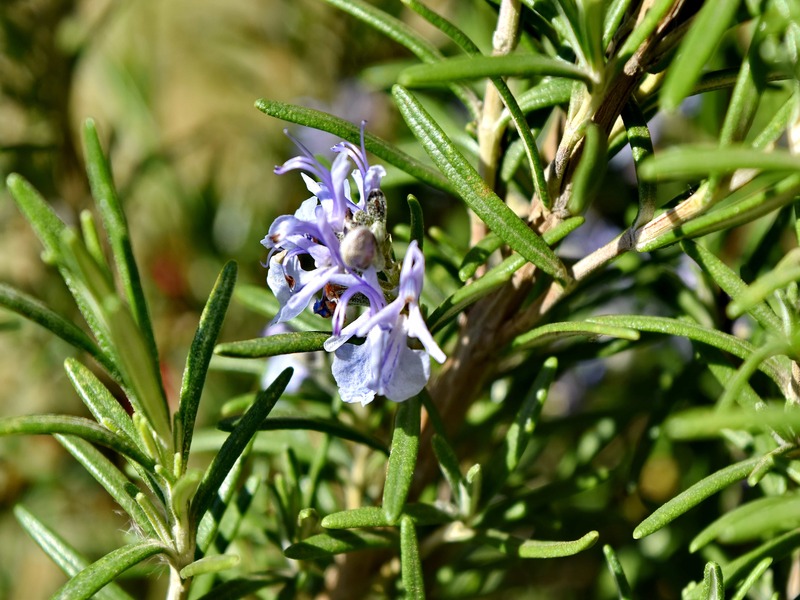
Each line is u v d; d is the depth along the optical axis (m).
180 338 0.33
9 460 0.30
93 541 0.32
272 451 0.22
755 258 0.20
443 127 0.21
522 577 0.25
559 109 0.20
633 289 0.22
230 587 0.19
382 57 0.32
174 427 0.16
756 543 0.22
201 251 0.35
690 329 0.17
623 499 0.23
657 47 0.17
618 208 0.26
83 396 0.17
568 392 0.30
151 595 0.29
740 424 0.14
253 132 0.38
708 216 0.16
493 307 0.19
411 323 0.16
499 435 0.24
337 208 0.17
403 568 0.17
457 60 0.15
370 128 0.32
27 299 0.16
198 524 0.17
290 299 0.16
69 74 0.28
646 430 0.21
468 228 0.29
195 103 0.43
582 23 0.16
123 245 0.16
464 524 0.19
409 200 0.17
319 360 0.22
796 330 0.16
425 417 0.20
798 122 0.16
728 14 0.14
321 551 0.18
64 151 0.28
